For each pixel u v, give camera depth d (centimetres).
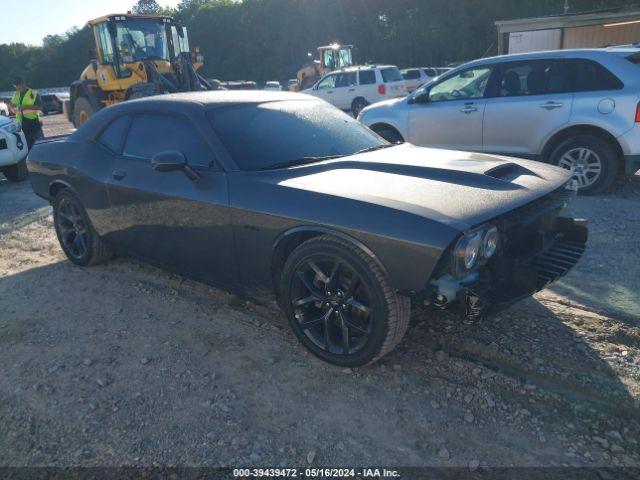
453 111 739
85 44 8975
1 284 461
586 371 292
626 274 413
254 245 323
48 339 358
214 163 344
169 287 436
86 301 416
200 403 282
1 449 256
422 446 246
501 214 271
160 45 1241
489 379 293
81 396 293
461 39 5675
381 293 274
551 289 396
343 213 279
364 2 6575
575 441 245
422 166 325
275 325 364
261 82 7544
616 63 613
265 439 254
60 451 252
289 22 7231
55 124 2517
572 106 635
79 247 484
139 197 387
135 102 423
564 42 1764
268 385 296
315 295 302
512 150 702
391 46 6397
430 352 321
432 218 257
